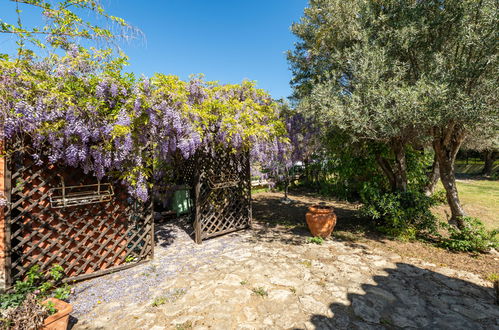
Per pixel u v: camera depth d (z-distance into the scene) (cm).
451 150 541
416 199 542
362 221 654
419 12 452
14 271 306
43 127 290
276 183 1169
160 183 686
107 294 318
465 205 815
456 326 248
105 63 332
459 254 436
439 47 457
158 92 371
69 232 347
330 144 676
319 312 274
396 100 413
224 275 362
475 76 399
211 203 536
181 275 367
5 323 211
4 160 289
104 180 375
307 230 587
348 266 388
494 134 488
